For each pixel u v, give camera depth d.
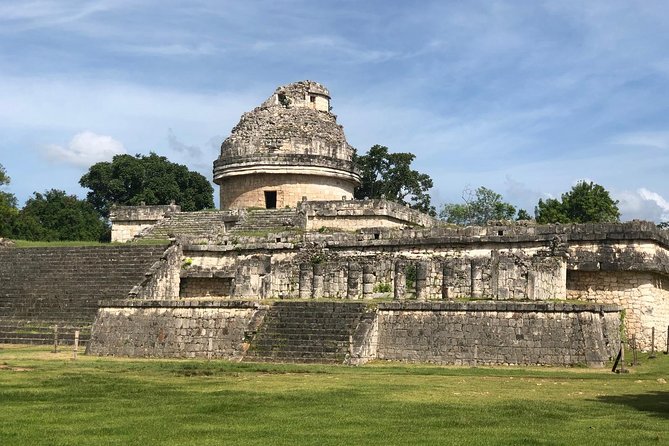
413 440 13.92
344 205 50.75
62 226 82.31
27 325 39.75
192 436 14.21
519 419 16.23
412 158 83.69
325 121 58.19
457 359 30.72
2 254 47.41
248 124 57.62
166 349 33.78
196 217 54.19
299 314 32.72
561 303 30.42
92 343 34.94
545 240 37.81
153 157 86.94
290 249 42.38
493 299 33.59
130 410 17.14
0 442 13.48
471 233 39.44
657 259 36.28
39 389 20.52
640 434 14.57
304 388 21.33
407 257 39.69
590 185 71.56
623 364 27.91
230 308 33.59
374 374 25.64
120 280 43.19
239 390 20.67
